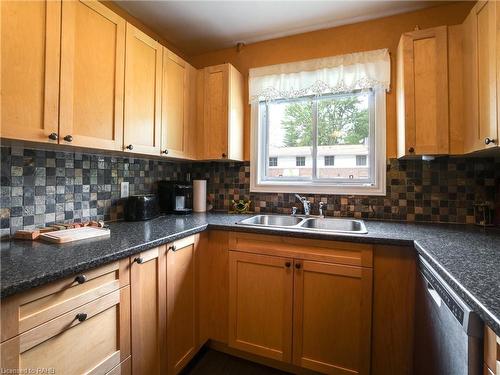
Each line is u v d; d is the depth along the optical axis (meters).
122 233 1.38
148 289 1.23
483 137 1.24
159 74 1.72
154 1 1.73
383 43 1.90
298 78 2.06
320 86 1.98
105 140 1.33
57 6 1.11
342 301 1.42
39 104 1.05
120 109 1.42
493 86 1.16
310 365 1.47
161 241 1.27
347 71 1.92
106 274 1.02
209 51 2.39
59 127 1.12
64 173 1.45
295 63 2.07
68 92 1.15
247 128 2.28
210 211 2.32
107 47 1.34
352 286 1.40
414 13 1.83
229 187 2.33
